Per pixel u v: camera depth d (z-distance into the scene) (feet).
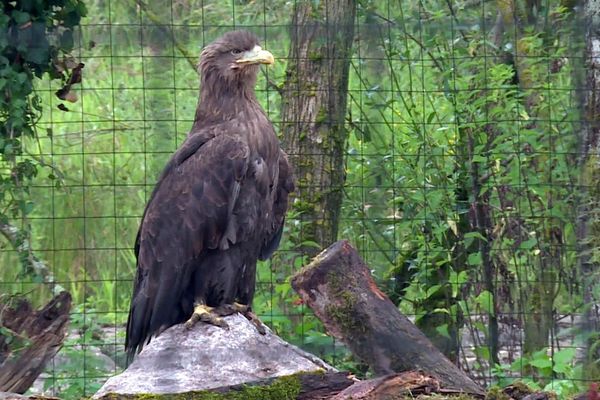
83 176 41.45
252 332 30.83
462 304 41.06
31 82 38.68
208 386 27.66
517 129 40.09
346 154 41.50
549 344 41.01
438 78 41.22
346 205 41.32
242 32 35.35
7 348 36.17
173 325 33.65
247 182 33.88
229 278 33.94
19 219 39.14
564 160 39.34
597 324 35.96
